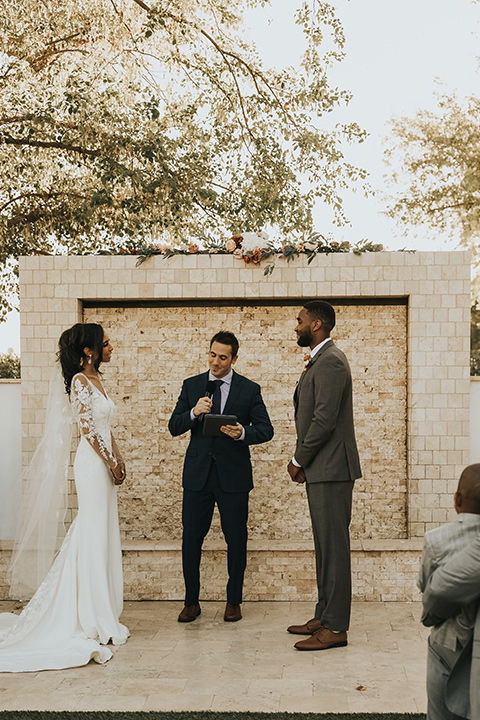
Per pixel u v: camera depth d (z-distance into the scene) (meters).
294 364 6.12
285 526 6.10
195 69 12.23
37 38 11.68
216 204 12.01
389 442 6.05
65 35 11.96
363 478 6.05
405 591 5.62
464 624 2.59
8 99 11.36
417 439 5.86
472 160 14.12
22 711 3.69
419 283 5.86
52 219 12.19
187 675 4.23
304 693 3.95
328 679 4.14
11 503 6.37
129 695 3.94
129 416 6.20
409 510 5.89
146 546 5.77
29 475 5.10
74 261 6.06
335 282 5.91
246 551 5.36
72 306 6.07
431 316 5.86
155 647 4.71
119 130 10.98
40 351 6.07
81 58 12.02
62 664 4.37
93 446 4.84
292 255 5.93
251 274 5.97
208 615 5.38
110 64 12.07
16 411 6.42
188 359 6.18
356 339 6.08
